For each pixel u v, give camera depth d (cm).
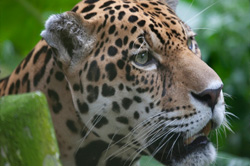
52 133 399
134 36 700
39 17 1236
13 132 392
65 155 767
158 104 698
